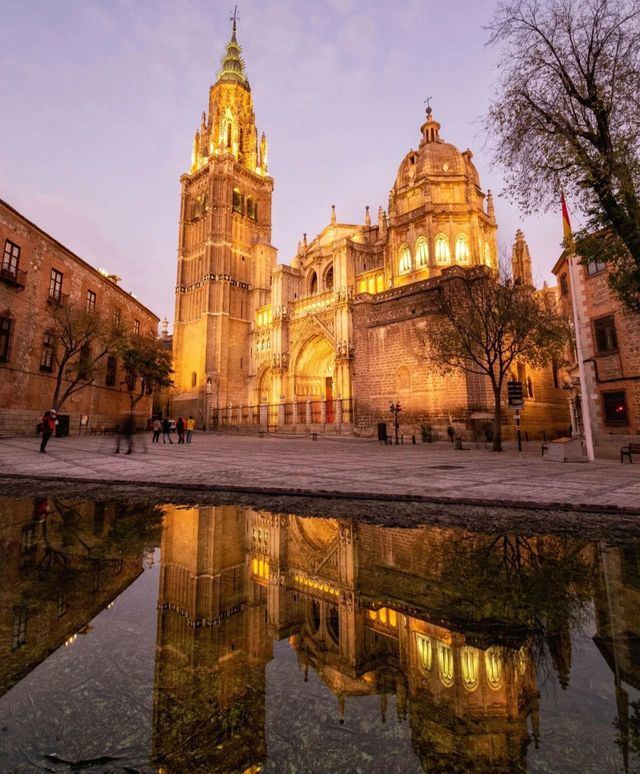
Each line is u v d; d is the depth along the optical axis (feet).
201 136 207.21
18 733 4.25
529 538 14.49
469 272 91.15
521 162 35.83
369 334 107.34
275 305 160.86
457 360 74.79
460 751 4.14
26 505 20.03
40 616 7.54
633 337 51.06
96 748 4.04
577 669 5.95
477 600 8.84
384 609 8.38
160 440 105.09
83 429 104.73
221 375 172.65
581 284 57.93
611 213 31.40
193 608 8.13
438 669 5.96
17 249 83.56
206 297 177.17
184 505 20.20
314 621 7.68
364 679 5.72
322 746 4.22
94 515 17.85
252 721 4.65
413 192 130.41
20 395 83.97
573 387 75.10
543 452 51.80
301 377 154.30
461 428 86.94
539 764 3.93
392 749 4.17
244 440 108.58
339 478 29.09
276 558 12.14
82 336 91.20
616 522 16.79
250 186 201.57
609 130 32.14
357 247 146.61
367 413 105.60
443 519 17.40
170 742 4.17
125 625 7.14
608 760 4.00
